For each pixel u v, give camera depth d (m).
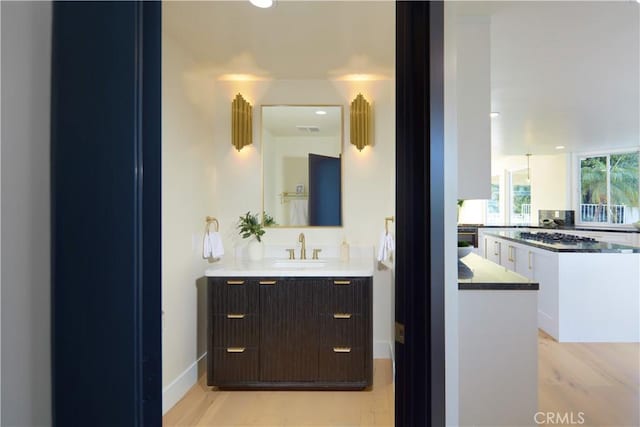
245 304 2.59
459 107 2.05
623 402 2.42
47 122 0.65
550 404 2.40
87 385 0.65
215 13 2.06
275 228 3.21
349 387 2.59
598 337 3.63
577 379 2.77
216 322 2.60
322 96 3.19
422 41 0.95
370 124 3.17
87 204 0.65
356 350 2.58
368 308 2.58
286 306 2.59
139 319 0.67
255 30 2.27
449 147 1.47
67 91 0.66
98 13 0.66
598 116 4.29
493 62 2.66
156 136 0.71
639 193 6.27
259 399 2.52
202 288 2.87
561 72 2.89
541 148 6.69
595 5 1.88
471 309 1.87
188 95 2.64
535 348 1.85
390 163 3.13
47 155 0.65
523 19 2.06
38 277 0.65
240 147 3.14
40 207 0.65
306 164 3.21
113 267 0.65
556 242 4.34
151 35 0.71
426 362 0.95
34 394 0.65
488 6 1.92
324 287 2.58
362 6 1.99
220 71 2.96
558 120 4.52
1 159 0.62
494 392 1.86
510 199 8.38
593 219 6.86
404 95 1.00
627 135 5.45
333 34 2.31
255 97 3.20
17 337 0.64
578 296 3.64
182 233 2.57
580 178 7.08
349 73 3.02
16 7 0.63
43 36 0.65
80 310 0.65
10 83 0.63
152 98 0.71
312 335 2.58
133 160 0.66
